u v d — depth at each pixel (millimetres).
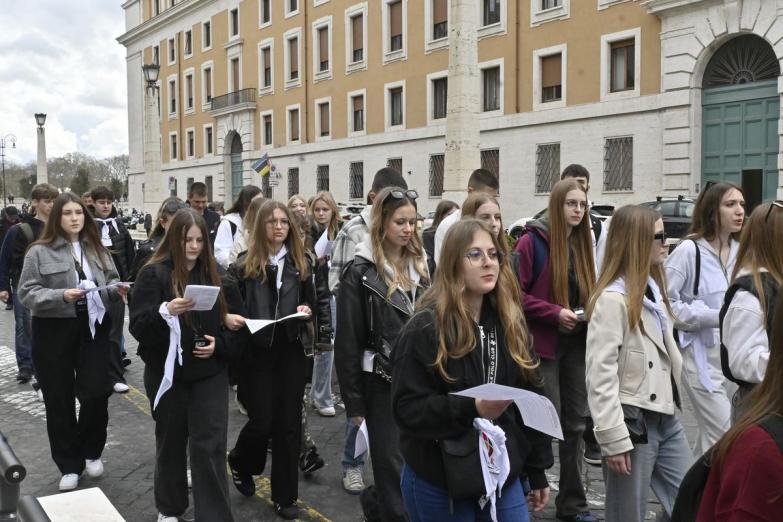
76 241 5004
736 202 4070
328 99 36188
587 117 23938
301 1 37531
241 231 6516
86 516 2670
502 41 26781
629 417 3178
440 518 2609
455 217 5445
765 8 19078
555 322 4207
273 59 40250
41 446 5871
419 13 30484
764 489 1619
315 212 7336
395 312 3723
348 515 4453
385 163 32844
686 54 21000
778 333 1731
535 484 2787
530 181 26047
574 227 4484
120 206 81688
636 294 3201
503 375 2605
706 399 3992
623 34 22750
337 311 3801
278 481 4355
